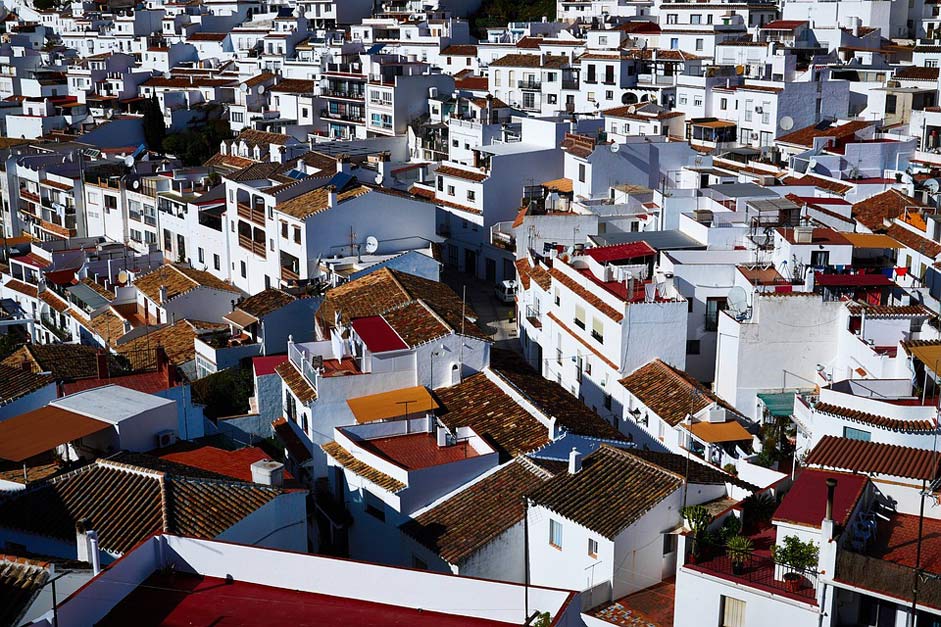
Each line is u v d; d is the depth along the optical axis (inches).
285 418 2600.9
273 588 1395.2
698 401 2394.2
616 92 5551.2
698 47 6043.3
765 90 4712.1
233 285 3954.2
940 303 2623.0
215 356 2984.7
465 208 4414.4
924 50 5556.1
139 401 2135.8
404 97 5561.0
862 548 1507.1
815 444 1891.0
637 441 2517.2
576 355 2896.2
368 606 1354.6
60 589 1403.8
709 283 2760.8
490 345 2559.1
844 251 2817.4
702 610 1542.8
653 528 1705.2
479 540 1859.0
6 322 3809.1
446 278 4357.8
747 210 3181.6
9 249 4448.8
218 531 1625.2
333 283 3265.3
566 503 1763.0
